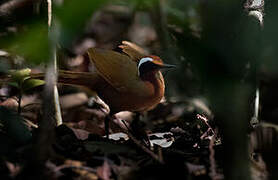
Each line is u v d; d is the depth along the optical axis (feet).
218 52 10.35
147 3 11.43
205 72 10.60
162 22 19.48
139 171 19.03
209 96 11.63
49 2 15.24
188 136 19.63
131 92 19.60
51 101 16.47
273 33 12.02
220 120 12.44
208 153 19.19
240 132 12.57
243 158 13.64
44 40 8.48
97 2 7.65
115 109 19.75
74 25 7.77
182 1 18.56
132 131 19.80
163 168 19.03
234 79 10.71
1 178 18.88
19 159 19.02
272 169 19.02
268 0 12.36
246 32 11.03
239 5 10.36
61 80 19.67
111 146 19.29
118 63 19.63
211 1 10.38
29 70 19.56
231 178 13.82
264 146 19.13
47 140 17.49
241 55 10.66
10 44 8.80
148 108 19.72
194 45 10.64
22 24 9.09
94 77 19.67
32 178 17.70
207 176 18.98
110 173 19.01
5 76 19.63
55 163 19.02
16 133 19.20
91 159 19.11
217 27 10.37
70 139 19.34
